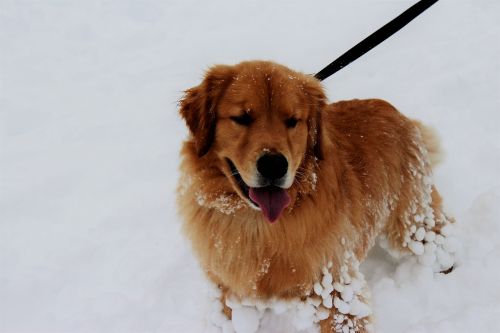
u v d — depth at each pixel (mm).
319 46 2293
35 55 2531
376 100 1212
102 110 2049
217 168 988
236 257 1000
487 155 1441
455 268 1185
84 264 1318
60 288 1264
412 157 1179
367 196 1097
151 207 1468
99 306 1210
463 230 1238
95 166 1673
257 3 2922
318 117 1007
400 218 1168
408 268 1196
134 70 2352
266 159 904
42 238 1398
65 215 1472
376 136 1140
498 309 1062
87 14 2934
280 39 2434
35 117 2023
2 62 2455
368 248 1125
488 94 1673
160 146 1758
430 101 1714
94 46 2625
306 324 1081
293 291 1013
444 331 1046
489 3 2377
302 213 978
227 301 1063
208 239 1013
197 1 3072
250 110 941
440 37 2150
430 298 1138
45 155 1758
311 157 999
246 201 955
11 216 1474
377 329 1109
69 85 2268
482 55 1919
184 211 1032
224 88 979
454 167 1430
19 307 1227
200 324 1159
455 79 1774
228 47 2422
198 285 1239
